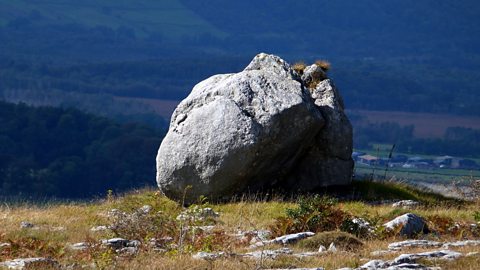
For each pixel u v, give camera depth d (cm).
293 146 6988
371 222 5203
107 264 3844
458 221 5503
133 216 5119
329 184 7288
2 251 4459
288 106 6819
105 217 5944
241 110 6800
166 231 4944
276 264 3844
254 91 6944
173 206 6719
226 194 6800
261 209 6194
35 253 4422
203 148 6756
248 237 4856
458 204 6912
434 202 6931
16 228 5366
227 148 6694
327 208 5094
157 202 6544
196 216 5288
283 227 4972
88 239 4681
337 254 4084
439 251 4009
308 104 6975
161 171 6912
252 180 6906
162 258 4059
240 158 6688
